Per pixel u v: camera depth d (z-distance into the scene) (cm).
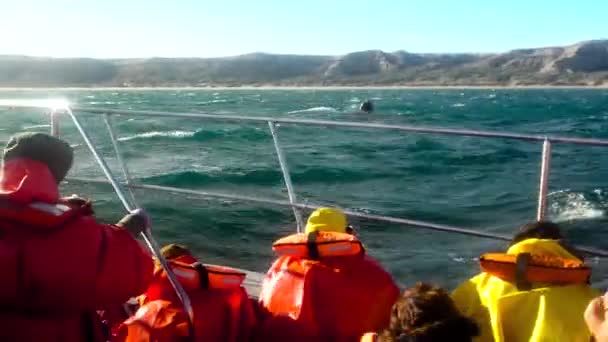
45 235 241
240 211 1457
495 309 288
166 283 314
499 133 391
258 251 1205
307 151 2881
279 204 466
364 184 2027
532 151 2900
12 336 249
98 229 253
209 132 3625
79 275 241
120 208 1464
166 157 2619
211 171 2244
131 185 496
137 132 3597
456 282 1008
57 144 262
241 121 458
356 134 3616
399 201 1750
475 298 311
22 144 257
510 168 2408
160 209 1462
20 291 240
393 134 3625
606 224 1484
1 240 238
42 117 4869
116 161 2331
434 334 246
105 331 334
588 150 2906
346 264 339
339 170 2278
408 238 1244
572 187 1952
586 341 273
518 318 285
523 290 288
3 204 240
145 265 262
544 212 390
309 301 329
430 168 2386
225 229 1333
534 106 8044
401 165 2442
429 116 6069
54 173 262
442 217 1572
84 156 2373
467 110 7088
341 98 11675
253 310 342
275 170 2253
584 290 288
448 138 3438
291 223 1385
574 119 5594
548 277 284
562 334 274
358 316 326
